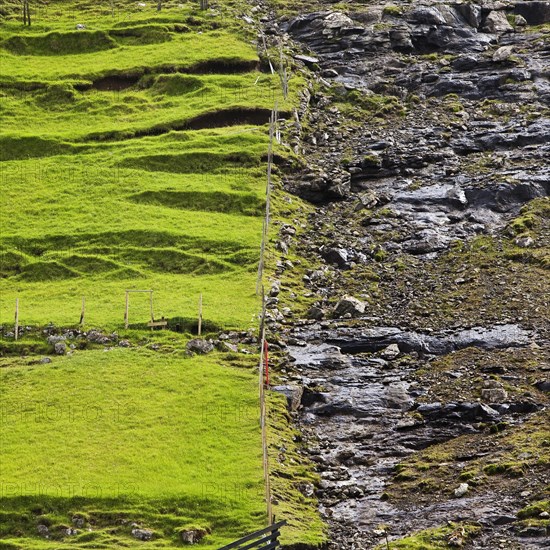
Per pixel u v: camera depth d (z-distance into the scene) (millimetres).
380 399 117188
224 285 142875
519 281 138000
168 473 104812
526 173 166125
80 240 154500
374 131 184625
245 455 107375
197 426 112188
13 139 183250
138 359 125188
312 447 110812
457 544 90250
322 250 151500
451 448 107312
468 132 181875
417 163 172625
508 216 158000
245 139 177875
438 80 198250
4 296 144000
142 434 111188
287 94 191500
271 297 138250
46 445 109938
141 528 97188
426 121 186750
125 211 161250
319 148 181000
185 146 177625
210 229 155875
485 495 97688
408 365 123500
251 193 163875
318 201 167375
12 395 119250
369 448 109875
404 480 103312
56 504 100125
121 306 138375
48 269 148875
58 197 166750
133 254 150875
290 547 92188
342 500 101938
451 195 162250
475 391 115375
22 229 158750
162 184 168250
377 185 169500
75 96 198500
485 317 130750
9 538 96812
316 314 135125
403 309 135500
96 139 184125
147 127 185750
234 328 131375
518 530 91250
